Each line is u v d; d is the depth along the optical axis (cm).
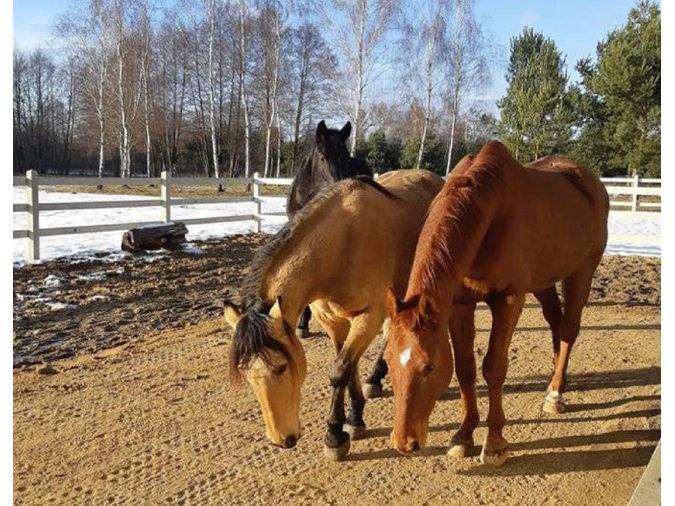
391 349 257
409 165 3022
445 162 3209
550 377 470
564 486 309
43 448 352
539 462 334
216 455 345
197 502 296
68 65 3600
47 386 445
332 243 325
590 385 450
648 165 2325
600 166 2445
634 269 938
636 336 580
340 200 346
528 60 2691
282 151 3562
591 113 2434
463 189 302
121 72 2650
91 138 3369
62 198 1905
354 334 340
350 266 335
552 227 358
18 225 1197
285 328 279
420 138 2925
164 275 830
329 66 2625
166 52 3164
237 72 2933
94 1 2692
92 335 569
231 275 848
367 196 356
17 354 512
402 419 248
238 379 265
